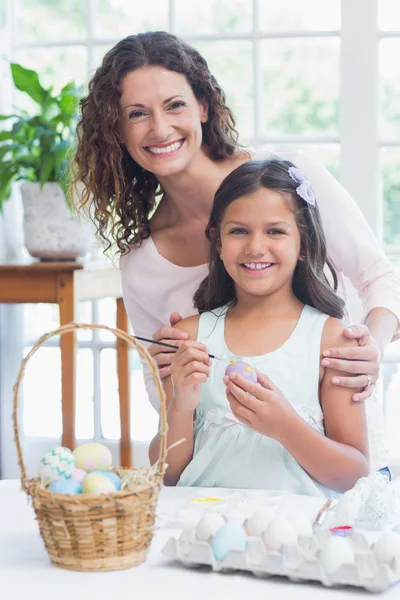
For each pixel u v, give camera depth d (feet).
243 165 6.57
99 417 13.35
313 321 6.57
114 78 6.77
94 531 4.39
